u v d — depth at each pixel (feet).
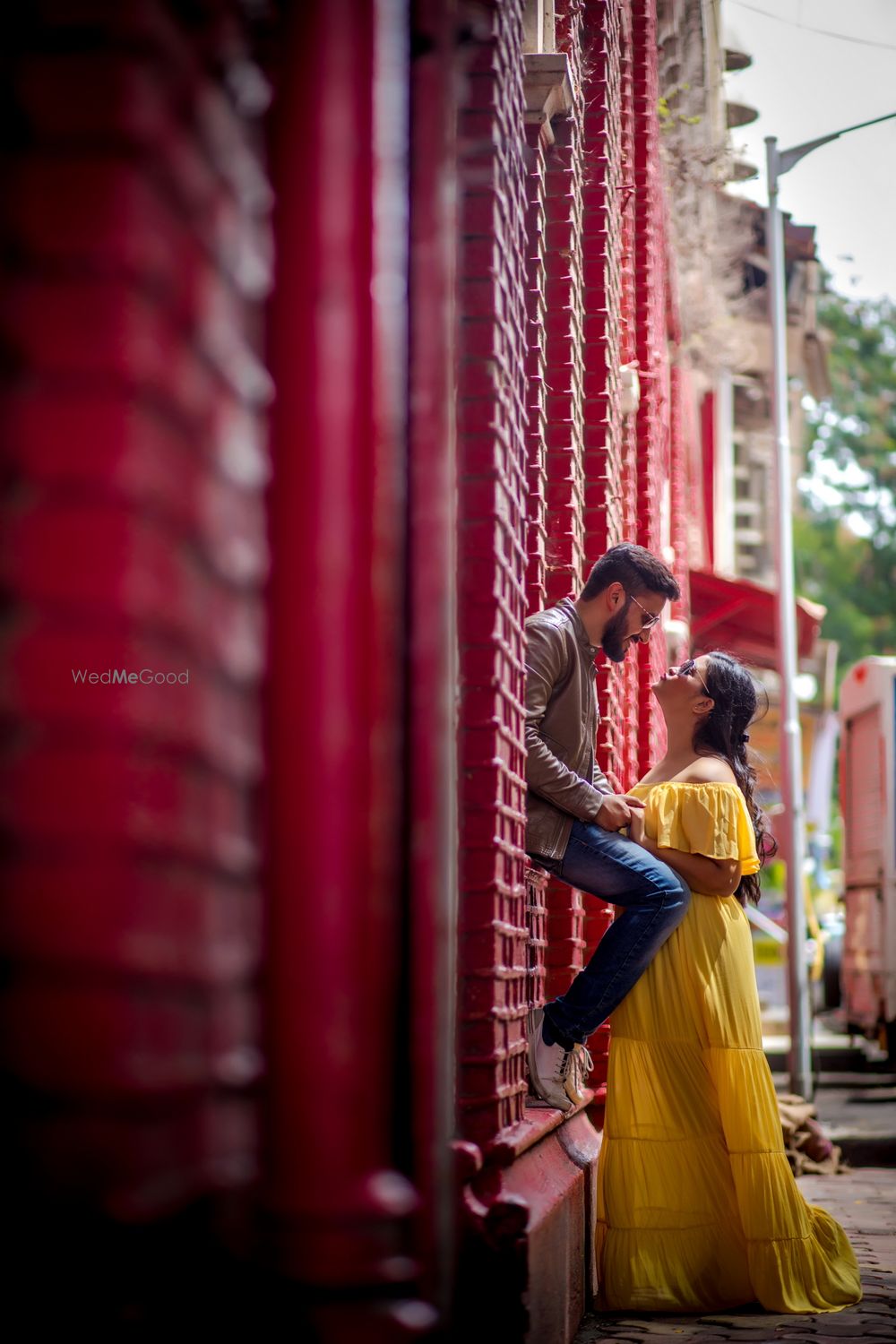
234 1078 7.09
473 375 12.81
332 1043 7.00
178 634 6.54
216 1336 6.87
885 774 44.21
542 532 17.66
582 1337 14.83
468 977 12.39
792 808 38.17
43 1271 6.26
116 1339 6.22
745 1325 15.23
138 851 6.22
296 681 7.11
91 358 6.19
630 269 28.30
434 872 8.32
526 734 16.42
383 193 7.51
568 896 19.56
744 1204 16.19
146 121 6.30
